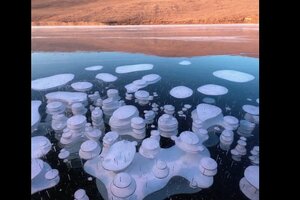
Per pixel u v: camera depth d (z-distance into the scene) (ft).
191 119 19.54
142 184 13.25
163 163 13.93
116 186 12.31
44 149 15.85
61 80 25.89
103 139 16.22
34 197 12.71
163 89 24.62
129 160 14.32
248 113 19.84
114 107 21.16
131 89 24.59
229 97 22.76
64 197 12.75
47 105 20.45
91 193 12.98
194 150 15.15
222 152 16.01
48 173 13.75
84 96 22.84
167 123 18.10
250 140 17.03
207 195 12.80
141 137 17.60
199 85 25.27
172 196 12.69
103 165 13.91
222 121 19.26
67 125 17.83
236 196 12.72
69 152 16.10
